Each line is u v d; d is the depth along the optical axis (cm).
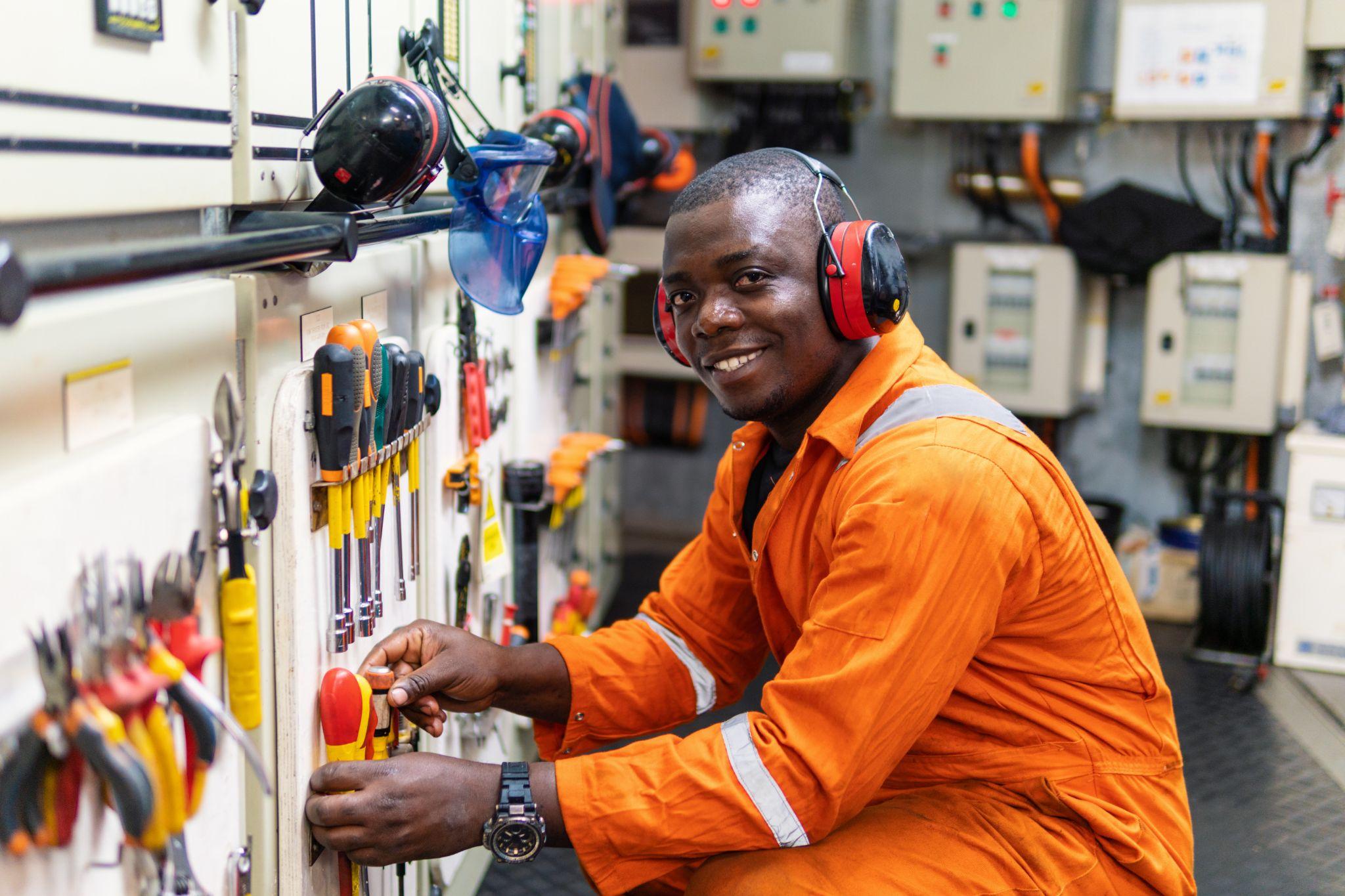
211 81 110
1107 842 143
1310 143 384
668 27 420
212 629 111
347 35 142
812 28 401
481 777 133
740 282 139
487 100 205
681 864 138
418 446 159
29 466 85
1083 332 414
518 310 175
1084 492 433
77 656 88
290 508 121
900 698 131
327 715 131
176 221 113
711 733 137
